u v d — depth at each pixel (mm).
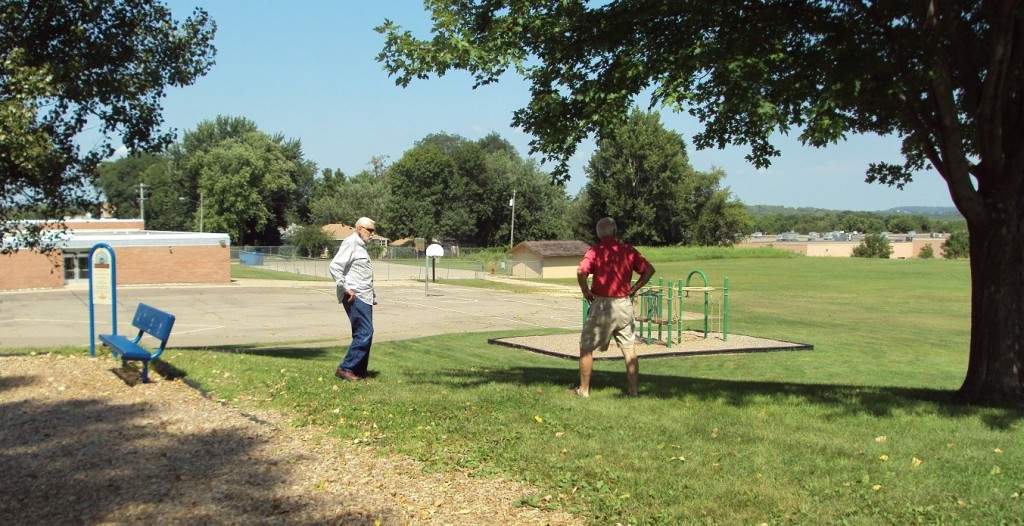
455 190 103000
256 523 4547
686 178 88062
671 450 5996
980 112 8562
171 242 46969
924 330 26688
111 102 12219
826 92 7781
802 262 78625
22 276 42219
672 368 15938
